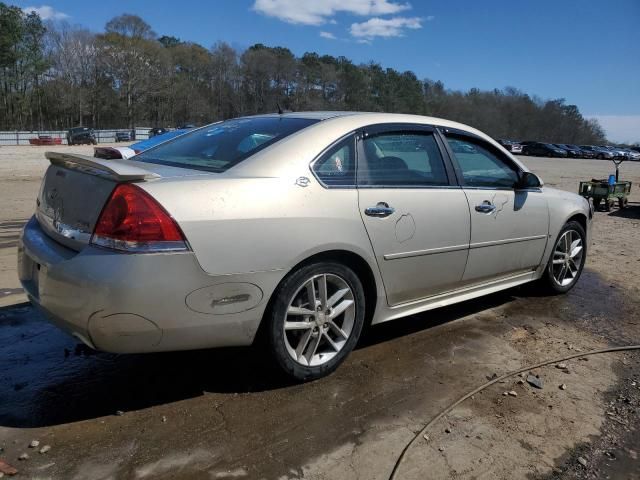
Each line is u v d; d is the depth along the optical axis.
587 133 118.69
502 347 3.77
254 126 3.54
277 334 2.91
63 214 2.81
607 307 4.73
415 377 3.27
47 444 2.48
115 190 2.53
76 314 2.51
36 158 29.66
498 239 4.05
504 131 113.00
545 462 2.53
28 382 3.05
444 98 114.44
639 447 2.67
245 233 2.68
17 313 4.10
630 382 3.34
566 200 4.81
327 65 105.00
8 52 84.69
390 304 3.47
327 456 2.48
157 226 2.47
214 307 2.65
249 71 104.69
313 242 2.90
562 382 3.30
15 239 6.94
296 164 2.99
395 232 3.30
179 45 114.88
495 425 2.79
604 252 7.11
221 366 3.31
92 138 52.59
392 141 3.49
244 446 2.52
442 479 2.36
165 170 2.93
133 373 3.20
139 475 2.29
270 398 2.96
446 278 3.73
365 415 2.83
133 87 96.19
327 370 3.18
